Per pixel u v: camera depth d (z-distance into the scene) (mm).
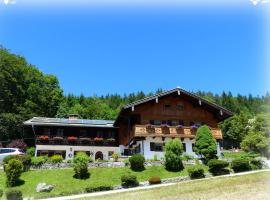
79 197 28188
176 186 28875
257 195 23297
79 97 107750
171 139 43406
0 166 38188
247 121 88875
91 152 51031
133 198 24875
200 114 48062
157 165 38844
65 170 37156
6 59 72688
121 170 37344
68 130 51812
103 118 91438
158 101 46875
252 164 39000
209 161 37781
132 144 47812
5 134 64438
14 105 70250
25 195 31016
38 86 76938
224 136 88812
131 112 45594
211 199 23062
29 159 37719
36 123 49250
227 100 120438
